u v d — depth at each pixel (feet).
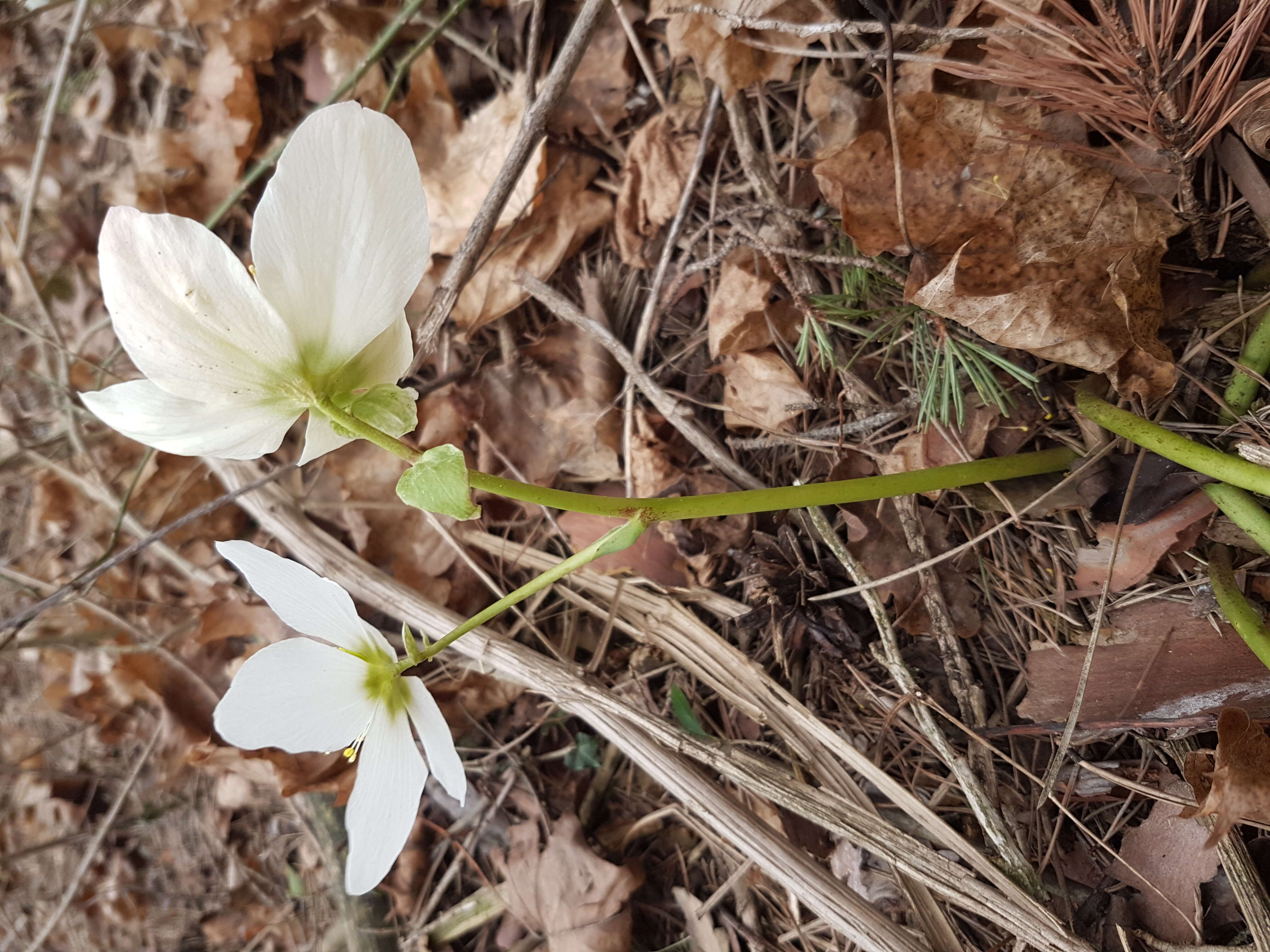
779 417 1.02
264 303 0.49
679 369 1.10
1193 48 0.79
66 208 1.34
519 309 1.15
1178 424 0.85
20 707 1.48
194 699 1.33
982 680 0.98
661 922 1.14
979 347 0.87
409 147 0.49
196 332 0.49
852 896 0.93
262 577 0.62
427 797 1.23
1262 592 0.84
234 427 0.53
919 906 0.95
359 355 0.55
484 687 1.20
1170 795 0.86
